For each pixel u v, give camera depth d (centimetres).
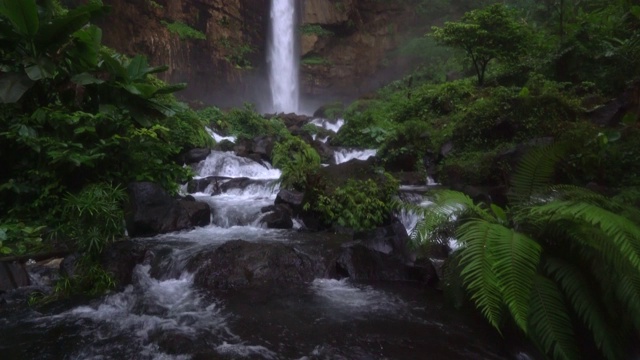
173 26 1833
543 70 1201
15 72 650
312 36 2333
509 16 1265
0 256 530
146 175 724
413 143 1058
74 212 573
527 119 945
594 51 1141
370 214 682
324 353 352
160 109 802
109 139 673
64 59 727
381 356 348
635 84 955
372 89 2383
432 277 499
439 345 366
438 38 1322
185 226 682
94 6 695
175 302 452
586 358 339
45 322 409
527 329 327
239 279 496
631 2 1238
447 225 422
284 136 1206
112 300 457
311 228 700
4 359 346
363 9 2456
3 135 624
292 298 461
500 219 421
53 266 528
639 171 745
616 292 328
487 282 322
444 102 1234
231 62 2064
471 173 870
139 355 351
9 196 637
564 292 358
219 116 1385
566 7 1374
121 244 553
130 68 809
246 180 877
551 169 433
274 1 2245
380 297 463
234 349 357
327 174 798
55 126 650
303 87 2358
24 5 610
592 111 951
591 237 338
